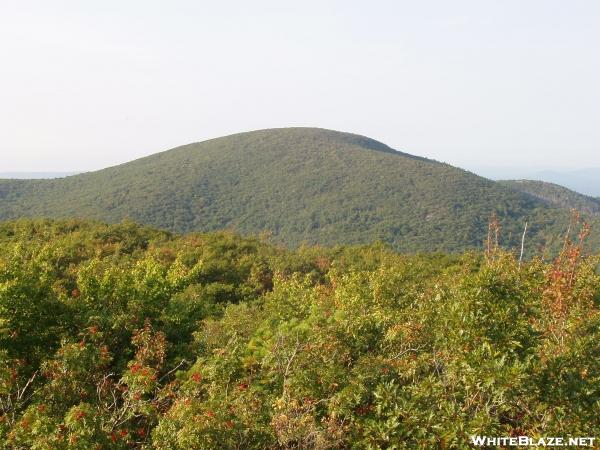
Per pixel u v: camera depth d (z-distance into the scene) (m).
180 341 13.79
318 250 47.88
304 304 17.02
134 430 7.71
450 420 5.79
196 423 5.97
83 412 6.47
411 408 6.17
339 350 8.66
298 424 6.51
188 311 15.40
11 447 6.66
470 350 6.09
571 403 5.57
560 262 10.27
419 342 8.46
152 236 41.31
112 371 10.73
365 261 40.62
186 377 10.23
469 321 6.18
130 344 12.16
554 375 5.80
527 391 5.62
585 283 10.31
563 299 8.99
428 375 7.16
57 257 25.44
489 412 5.95
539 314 8.05
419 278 21.27
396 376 7.40
